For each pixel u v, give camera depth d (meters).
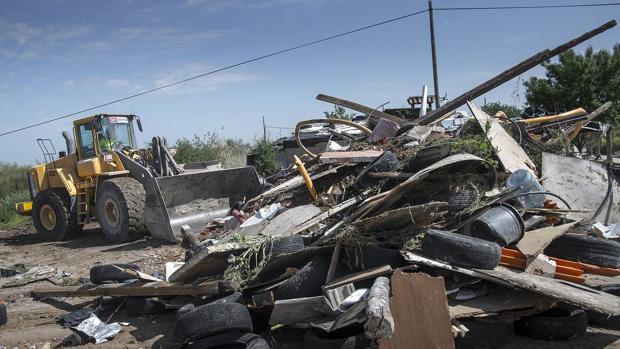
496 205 5.48
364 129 8.88
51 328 5.69
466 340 4.49
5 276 8.54
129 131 12.15
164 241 10.09
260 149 15.72
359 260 4.99
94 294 6.17
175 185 9.53
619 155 11.23
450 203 5.59
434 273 4.78
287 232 5.80
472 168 6.16
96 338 5.20
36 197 12.46
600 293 4.48
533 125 8.87
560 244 5.58
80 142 11.81
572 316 4.52
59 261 9.35
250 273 5.12
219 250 4.96
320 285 4.84
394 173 6.22
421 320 4.01
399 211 4.73
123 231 10.27
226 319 4.12
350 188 6.75
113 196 10.41
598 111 8.93
